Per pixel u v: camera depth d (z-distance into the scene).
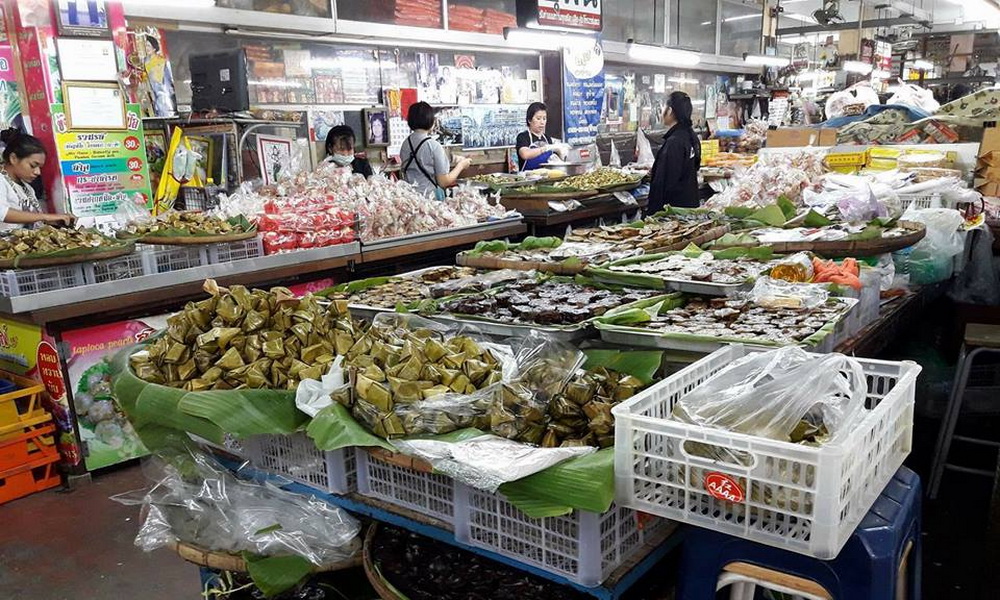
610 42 8.40
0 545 2.80
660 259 2.76
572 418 1.49
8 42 4.12
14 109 4.22
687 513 1.17
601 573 1.26
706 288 2.26
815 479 1.04
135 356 1.99
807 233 2.96
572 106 8.04
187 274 3.33
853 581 1.12
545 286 2.49
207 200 4.40
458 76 7.01
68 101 4.13
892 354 3.42
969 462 3.12
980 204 3.77
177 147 4.40
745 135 8.38
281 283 3.75
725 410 1.20
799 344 1.68
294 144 5.07
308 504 1.71
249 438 1.83
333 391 1.57
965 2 11.38
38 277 3.00
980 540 2.58
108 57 4.27
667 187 5.14
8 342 3.33
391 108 6.32
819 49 15.30
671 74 10.11
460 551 1.59
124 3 4.52
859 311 2.21
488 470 1.25
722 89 11.23
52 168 4.18
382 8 6.12
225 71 4.42
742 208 3.83
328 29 5.63
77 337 3.17
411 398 1.50
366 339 1.77
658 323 1.96
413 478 1.52
